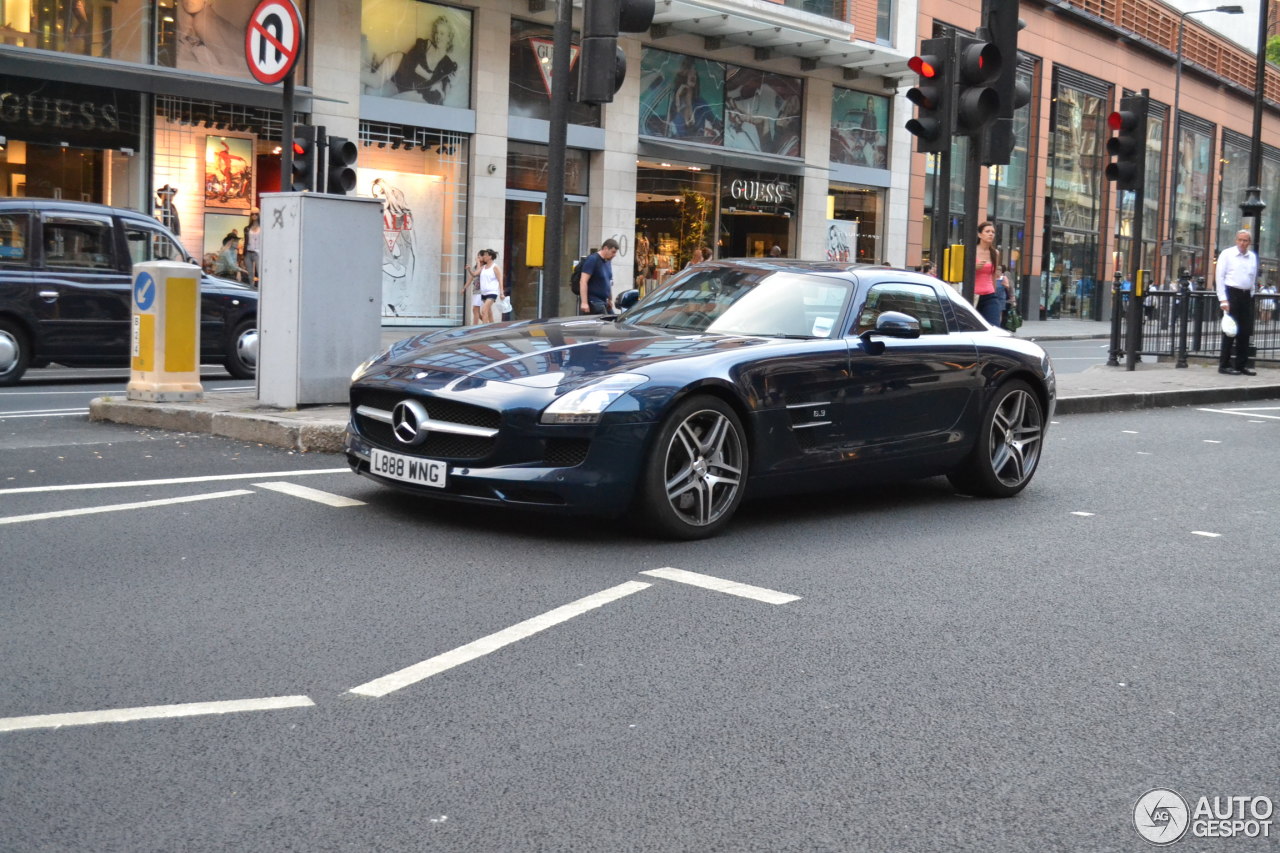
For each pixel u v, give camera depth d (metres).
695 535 6.02
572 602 4.85
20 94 17.84
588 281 15.98
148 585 4.85
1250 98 59.53
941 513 7.14
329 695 3.77
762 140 29.56
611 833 2.94
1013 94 11.12
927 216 35.41
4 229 12.59
